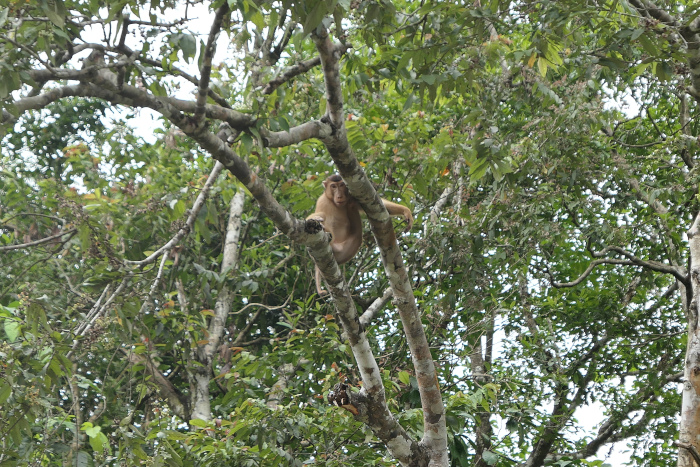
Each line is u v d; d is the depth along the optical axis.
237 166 7.59
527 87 14.81
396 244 9.39
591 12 9.16
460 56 10.62
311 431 11.67
